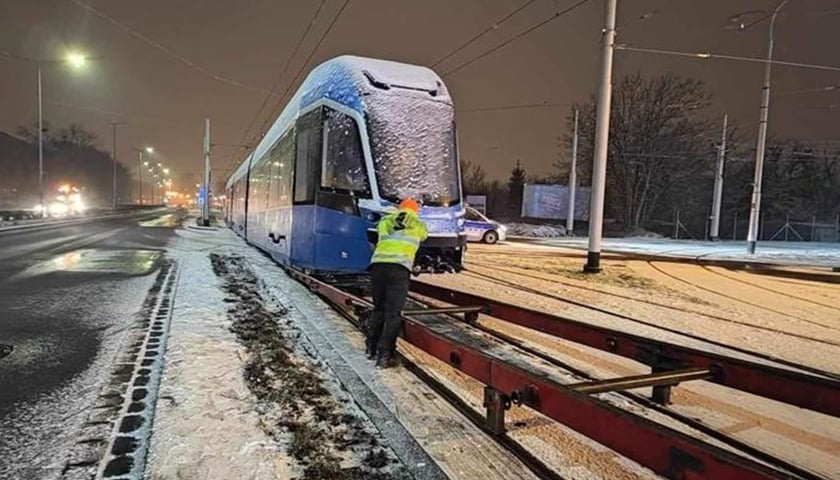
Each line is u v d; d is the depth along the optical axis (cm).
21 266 1306
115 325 698
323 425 392
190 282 1061
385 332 536
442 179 865
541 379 329
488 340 673
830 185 5094
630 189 4769
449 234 834
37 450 348
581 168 4919
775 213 4966
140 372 505
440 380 505
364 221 820
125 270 1259
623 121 4772
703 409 475
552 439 388
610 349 513
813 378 362
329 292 820
